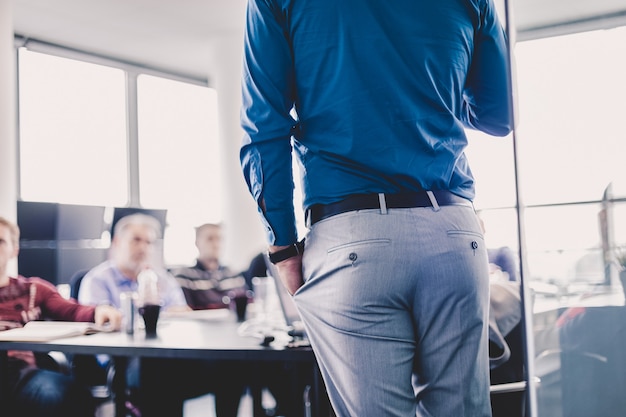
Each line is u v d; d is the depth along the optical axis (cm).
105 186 628
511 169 134
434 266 96
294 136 109
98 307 237
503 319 173
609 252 186
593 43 182
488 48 115
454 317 98
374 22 99
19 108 570
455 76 105
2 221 273
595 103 185
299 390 234
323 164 102
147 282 210
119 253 374
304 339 170
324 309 100
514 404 171
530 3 172
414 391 104
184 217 689
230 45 621
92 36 598
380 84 99
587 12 180
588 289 186
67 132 600
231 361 273
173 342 176
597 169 186
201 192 707
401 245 95
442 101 102
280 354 151
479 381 102
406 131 99
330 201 101
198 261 433
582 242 187
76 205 491
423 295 97
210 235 433
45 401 223
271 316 235
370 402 98
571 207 187
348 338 98
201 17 575
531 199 180
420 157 99
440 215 99
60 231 484
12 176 431
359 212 97
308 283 103
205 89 732
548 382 176
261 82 103
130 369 255
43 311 269
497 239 290
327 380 106
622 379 181
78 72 624
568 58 181
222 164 632
